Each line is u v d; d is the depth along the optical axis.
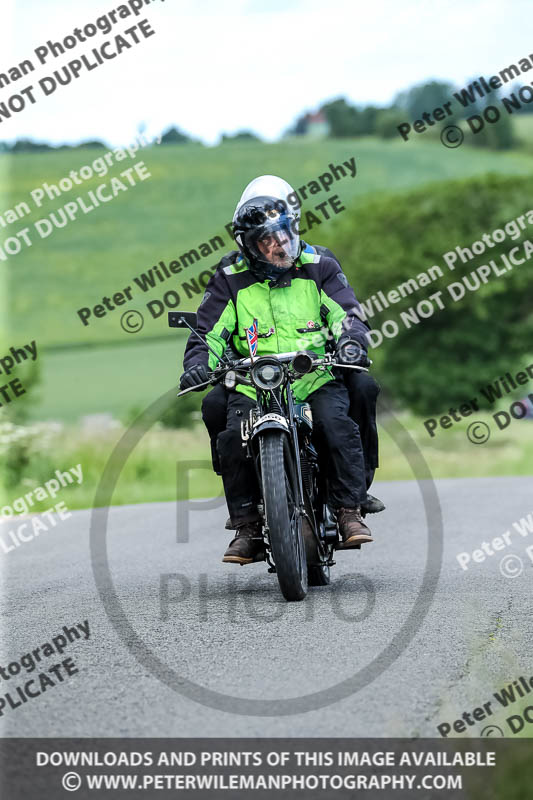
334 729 7.09
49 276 95.88
